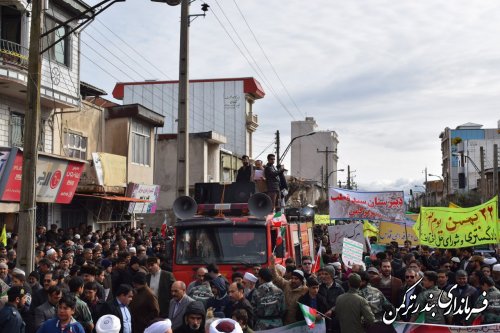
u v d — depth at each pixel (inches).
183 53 729.6
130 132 1208.2
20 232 460.4
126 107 1199.6
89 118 1080.2
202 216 569.0
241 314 289.3
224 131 2400.3
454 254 755.4
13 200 740.0
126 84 2455.7
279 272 429.4
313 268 601.9
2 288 378.0
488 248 1035.3
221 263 527.8
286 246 587.5
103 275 430.3
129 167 1202.0
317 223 1576.0
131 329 354.0
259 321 383.2
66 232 832.9
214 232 538.9
